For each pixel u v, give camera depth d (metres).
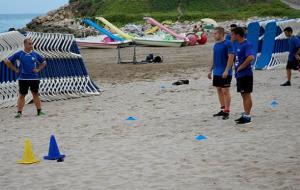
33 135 10.44
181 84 17.94
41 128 11.18
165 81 19.28
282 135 9.24
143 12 101.25
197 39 42.56
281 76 19.31
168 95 15.45
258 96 14.27
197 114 11.91
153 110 12.84
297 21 23.45
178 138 9.44
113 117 12.12
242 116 10.49
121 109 13.30
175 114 12.08
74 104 14.77
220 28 10.95
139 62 27.50
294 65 16.00
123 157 8.22
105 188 6.64
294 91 14.97
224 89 11.03
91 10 107.19
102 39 42.12
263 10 87.31
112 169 7.55
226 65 11.00
